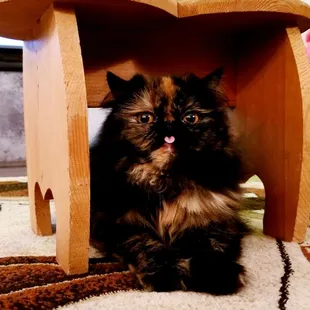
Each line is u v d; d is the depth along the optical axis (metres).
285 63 1.05
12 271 0.86
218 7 0.95
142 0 0.84
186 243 0.92
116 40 1.12
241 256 0.94
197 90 0.95
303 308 0.70
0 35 1.08
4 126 2.65
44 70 0.93
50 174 0.93
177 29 1.12
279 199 1.09
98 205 0.99
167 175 0.91
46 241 1.09
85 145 0.80
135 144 0.90
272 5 0.96
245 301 0.73
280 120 1.07
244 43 1.21
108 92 1.08
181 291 0.77
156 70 1.17
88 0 0.82
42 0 0.82
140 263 0.83
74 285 0.79
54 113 0.87
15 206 1.51
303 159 1.01
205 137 0.91
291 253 0.97
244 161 1.12
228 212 0.96
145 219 0.91
